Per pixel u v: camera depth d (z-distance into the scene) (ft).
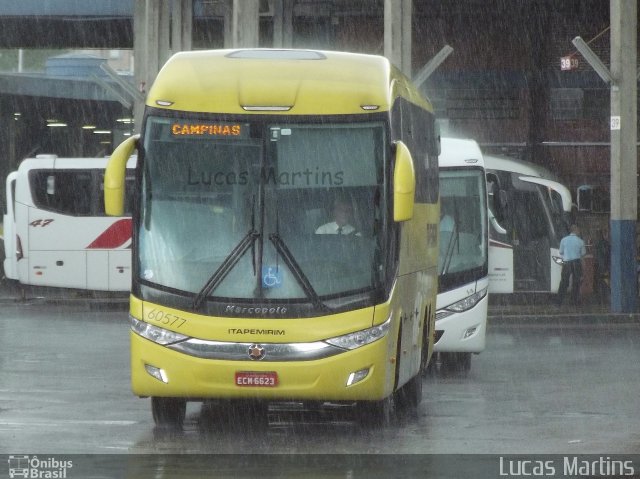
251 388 94.73
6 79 409.28
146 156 99.55
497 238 220.64
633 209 231.09
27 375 139.13
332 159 98.84
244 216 97.81
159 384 95.66
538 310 242.17
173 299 96.27
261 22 358.84
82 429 99.45
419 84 223.51
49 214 268.82
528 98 329.93
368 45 336.49
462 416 109.29
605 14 326.65
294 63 102.27
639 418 107.55
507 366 154.71
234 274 96.32
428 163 125.70
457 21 329.93
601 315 228.02
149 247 97.76
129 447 90.63
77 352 166.71
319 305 95.71
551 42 328.49
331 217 97.81
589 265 288.51
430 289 126.41
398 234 101.09
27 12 345.92
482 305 150.20
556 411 112.47
